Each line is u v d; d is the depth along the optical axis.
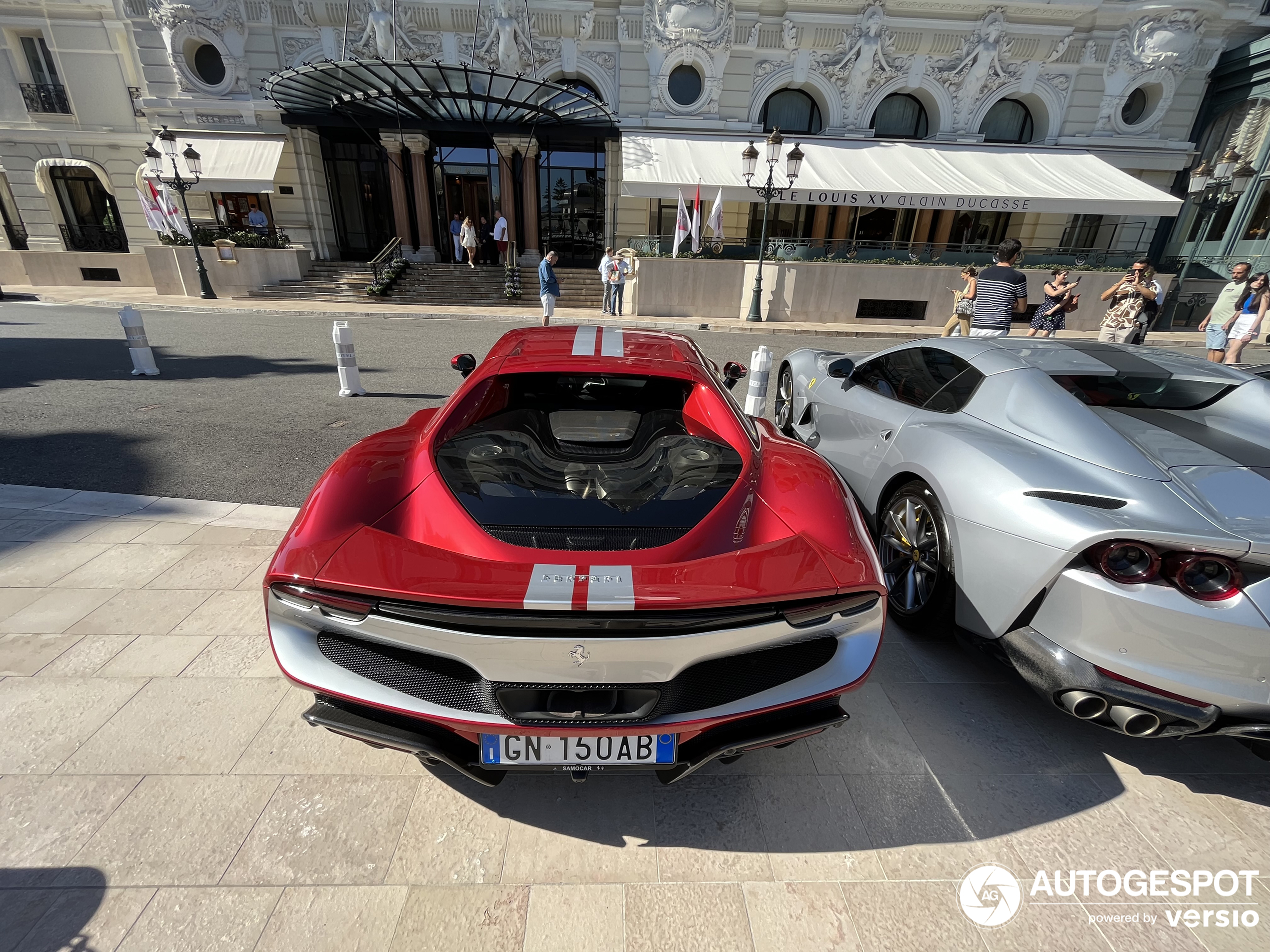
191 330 10.31
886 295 14.20
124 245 18.70
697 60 15.62
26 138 17.09
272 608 1.50
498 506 1.75
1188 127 16.94
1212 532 1.62
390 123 16.08
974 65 15.95
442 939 1.41
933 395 2.89
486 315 13.30
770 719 1.58
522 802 1.78
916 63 15.99
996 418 2.45
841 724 1.64
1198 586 1.62
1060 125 16.75
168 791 1.76
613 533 1.67
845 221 17.86
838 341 11.85
